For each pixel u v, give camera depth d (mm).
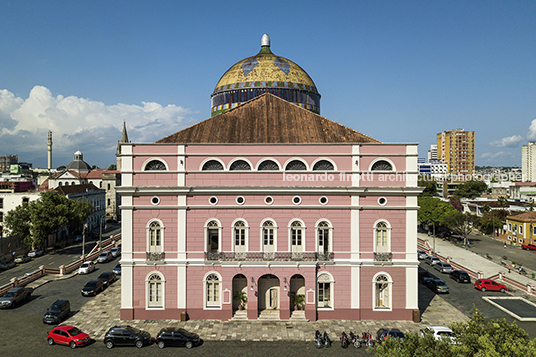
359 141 38094
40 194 76312
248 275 34531
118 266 51094
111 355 28219
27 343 30047
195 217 35188
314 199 35406
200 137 37906
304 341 30594
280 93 49469
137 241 35156
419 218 85312
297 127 39500
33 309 37656
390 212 35281
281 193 35312
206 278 35000
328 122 40500
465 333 21281
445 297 42344
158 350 29047
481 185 130750
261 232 35219
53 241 77938
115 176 119500
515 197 124625
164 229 35094
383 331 30312
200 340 30281
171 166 35500
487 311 38156
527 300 41250
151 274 34969
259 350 29094
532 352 18359
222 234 35250
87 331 32344
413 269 34938
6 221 68125
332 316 34969
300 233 35625
